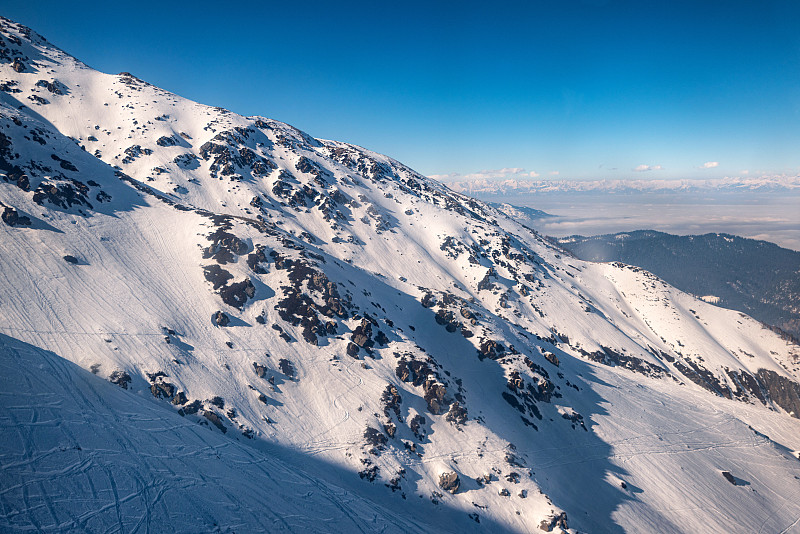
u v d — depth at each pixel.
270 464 37.66
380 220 147.12
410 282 119.25
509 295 131.12
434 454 52.22
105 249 63.69
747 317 167.38
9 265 52.00
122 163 117.31
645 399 86.88
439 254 146.50
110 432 30.78
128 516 23.59
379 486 44.25
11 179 66.88
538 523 46.59
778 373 137.75
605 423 72.56
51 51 161.00
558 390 76.56
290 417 49.53
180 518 24.94
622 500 56.06
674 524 54.47
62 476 24.59
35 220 61.78
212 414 43.81
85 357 43.38
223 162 131.50
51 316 47.56
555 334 119.56
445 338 83.19
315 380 55.81
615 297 165.88
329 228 129.25
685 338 144.38
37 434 26.98
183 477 29.09
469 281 135.75
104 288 55.72
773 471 73.00
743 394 126.12
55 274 54.09
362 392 56.16
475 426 58.91
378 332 69.12
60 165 78.44
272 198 129.12
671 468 65.56
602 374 94.75
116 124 134.25
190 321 56.53
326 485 38.66
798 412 126.88
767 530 58.34
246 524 26.94
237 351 54.94
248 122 172.12
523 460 56.94
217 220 82.44
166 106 154.88
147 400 40.28
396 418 54.62
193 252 71.31
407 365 63.78
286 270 72.44
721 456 73.06
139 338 49.41
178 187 113.44
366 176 184.00
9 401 28.89
